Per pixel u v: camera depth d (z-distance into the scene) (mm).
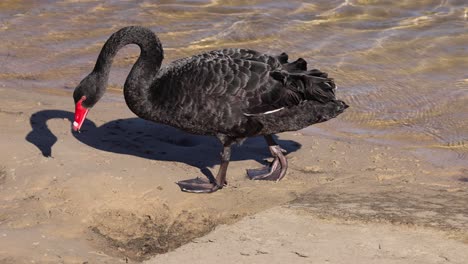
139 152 7941
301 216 6559
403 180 7492
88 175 7074
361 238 6113
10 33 11422
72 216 6570
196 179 7227
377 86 9898
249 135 7188
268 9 12125
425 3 12148
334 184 7363
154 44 7258
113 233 6457
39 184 6973
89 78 7340
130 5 12391
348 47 10922
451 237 6074
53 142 7867
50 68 10383
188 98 6977
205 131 7168
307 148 8219
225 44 11047
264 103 6984
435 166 7918
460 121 9023
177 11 12117
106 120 8719
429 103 9469
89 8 12320
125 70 10344
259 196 7051
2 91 9469
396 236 6125
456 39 11062
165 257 5949
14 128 8195
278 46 10992
